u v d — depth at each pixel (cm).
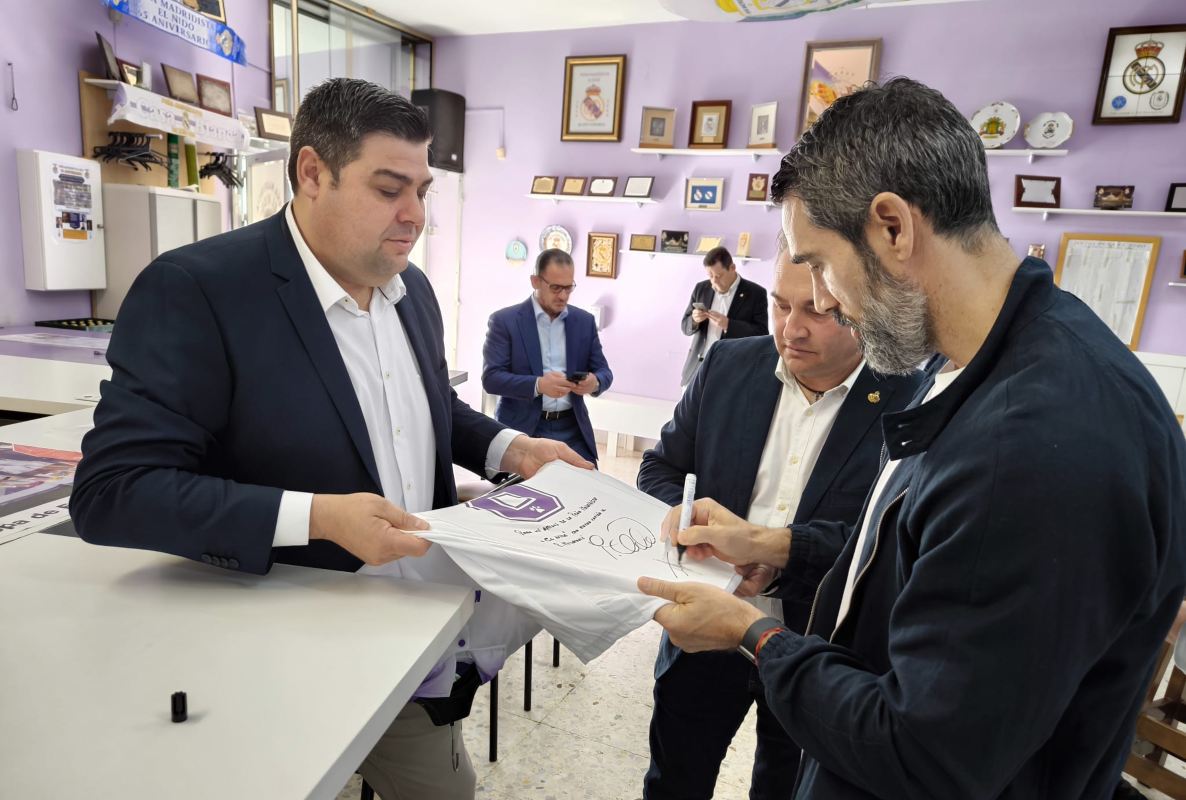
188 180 403
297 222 104
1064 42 436
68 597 80
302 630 76
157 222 363
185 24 374
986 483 56
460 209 610
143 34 378
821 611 94
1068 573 53
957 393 63
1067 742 63
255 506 83
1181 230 431
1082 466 53
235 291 95
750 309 471
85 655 69
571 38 557
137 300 92
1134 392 57
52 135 340
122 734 58
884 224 64
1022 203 448
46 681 64
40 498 115
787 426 130
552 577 88
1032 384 58
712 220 534
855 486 118
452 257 620
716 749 138
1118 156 436
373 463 103
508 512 103
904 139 62
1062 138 442
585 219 572
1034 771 63
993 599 55
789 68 499
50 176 331
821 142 67
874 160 63
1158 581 56
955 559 57
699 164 532
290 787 53
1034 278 63
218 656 70
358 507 84
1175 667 183
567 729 215
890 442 69
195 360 91
